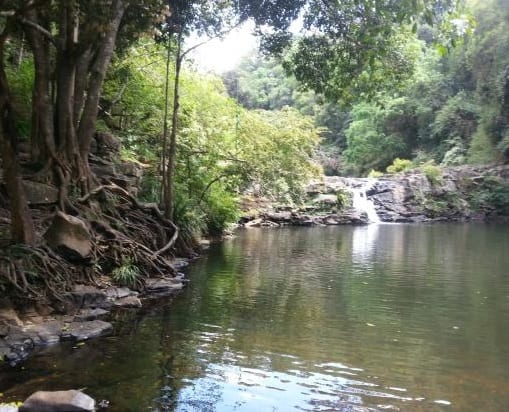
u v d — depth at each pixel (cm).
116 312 846
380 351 682
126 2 966
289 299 972
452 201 3444
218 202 1925
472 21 662
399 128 4609
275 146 1861
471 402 527
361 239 2089
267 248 1748
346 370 612
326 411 504
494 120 3672
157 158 1730
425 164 3791
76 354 641
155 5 1030
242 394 539
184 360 632
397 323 817
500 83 3472
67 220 894
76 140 1084
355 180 3566
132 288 988
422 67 4400
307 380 580
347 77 1212
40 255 805
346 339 731
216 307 900
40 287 786
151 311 862
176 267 1277
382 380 584
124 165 1364
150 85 1789
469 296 1011
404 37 1148
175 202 1515
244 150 1828
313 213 3053
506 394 549
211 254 1573
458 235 2289
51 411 466
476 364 639
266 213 2872
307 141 1938
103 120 1600
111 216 1127
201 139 1766
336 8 1119
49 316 762
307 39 1223
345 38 1154
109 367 602
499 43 3512
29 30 1013
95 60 1123
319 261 1457
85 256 898
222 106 2014
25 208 816
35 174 1002
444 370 617
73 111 1107
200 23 1387
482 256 1579
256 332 756
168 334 736
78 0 767
